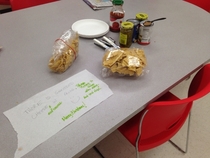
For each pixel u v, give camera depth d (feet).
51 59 3.09
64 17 4.50
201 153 4.81
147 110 2.60
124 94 2.80
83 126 2.39
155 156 4.75
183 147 4.91
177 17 4.63
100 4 4.95
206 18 4.61
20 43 3.68
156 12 4.80
